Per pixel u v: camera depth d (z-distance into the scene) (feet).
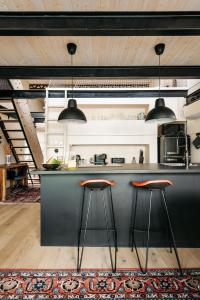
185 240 9.12
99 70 12.08
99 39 9.11
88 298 5.91
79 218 9.17
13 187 21.90
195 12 7.38
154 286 6.40
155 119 10.69
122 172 8.41
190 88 17.72
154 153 18.65
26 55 10.57
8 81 16.03
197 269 7.29
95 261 7.81
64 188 9.20
